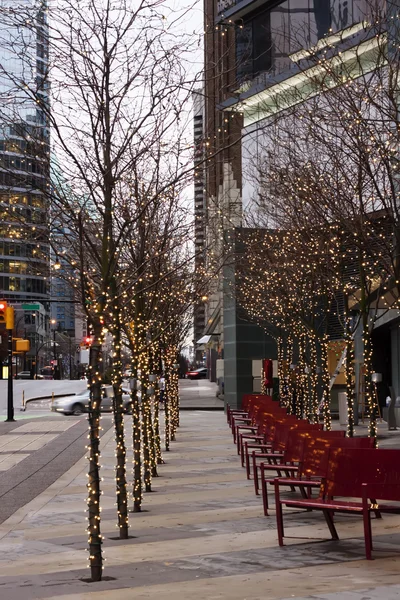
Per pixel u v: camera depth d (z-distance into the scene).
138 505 14.81
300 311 28.70
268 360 45.56
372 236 17.27
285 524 12.55
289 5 40.25
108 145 11.35
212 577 8.89
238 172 37.91
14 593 8.63
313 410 28.83
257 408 28.11
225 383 50.88
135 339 16.05
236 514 13.82
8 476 21.05
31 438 31.64
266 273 29.34
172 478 19.56
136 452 14.98
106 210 10.98
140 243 16.66
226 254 28.25
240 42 32.41
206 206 31.88
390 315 36.75
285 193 22.19
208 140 15.37
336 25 36.81
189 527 12.65
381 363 41.31
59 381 82.69
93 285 14.27
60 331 155.25
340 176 22.31
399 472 10.25
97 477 9.45
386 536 11.17
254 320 44.16
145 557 10.40
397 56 17.97
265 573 8.94
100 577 9.20
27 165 14.52
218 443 29.05
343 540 10.95
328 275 22.67
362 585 8.02
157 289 18.33
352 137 17.22
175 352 35.25
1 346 114.19
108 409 50.03
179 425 38.84
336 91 18.72
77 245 14.84
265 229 31.50
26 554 11.27
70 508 15.55
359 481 10.53
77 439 30.86
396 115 15.06
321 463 11.64
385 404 41.34
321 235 21.05
